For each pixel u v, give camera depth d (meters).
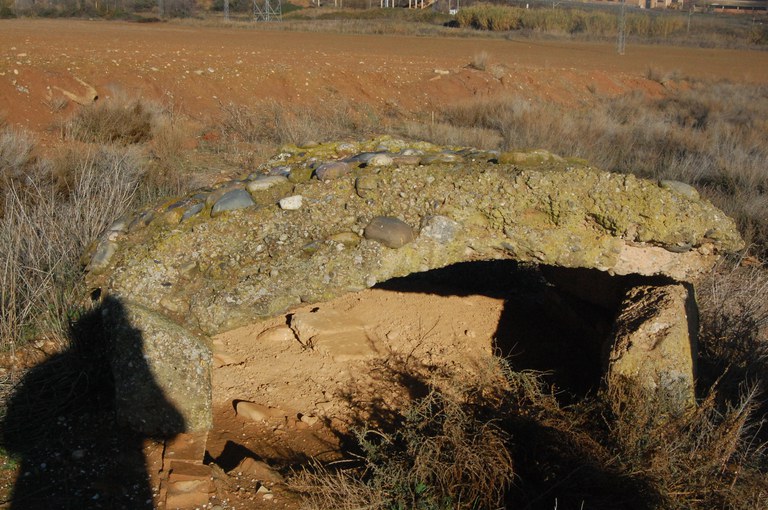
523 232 4.00
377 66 18.41
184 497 3.19
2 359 4.14
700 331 5.27
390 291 5.88
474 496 3.20
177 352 3.65
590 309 5.03
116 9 42.25
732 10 74.00
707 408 3.75
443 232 4.02
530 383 4.05
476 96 16.45
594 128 13.03
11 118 10.83
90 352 3.93
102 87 12.89
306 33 32.19
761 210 8.55
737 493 3.25
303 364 4.61
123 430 3.63
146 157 9.38
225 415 4.01
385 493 3.20
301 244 4.02
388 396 4.23
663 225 3.86
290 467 3.48
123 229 4.38
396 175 4.14
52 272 4.61
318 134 11.41
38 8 39.44
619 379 3.70
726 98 19.56
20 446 3.46
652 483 3.21
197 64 15.45
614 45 35.97
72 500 3.12
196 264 3.97
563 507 3.22
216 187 4.57
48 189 6.80
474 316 5.46
